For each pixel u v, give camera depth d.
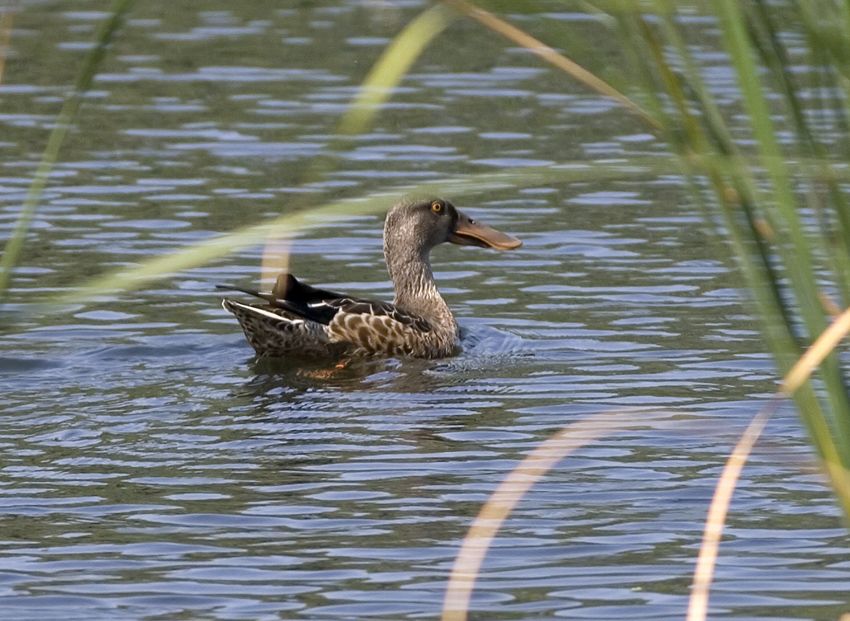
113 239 20.97
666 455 12.62
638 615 9.00
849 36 4.32
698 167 4.55
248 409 14.34
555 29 4.32
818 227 4.89
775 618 8.94
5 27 5.15
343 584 9.62
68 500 11.45
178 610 9.14
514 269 20.45
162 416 14.01
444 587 9.55
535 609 9.13
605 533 10.63
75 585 9.59
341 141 4.54
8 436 13.25
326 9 37.41
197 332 17.47
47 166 4.30
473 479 11.99
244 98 29.53
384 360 16.84
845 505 4.92
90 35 33.94
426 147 26.19
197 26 35.47
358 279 20.17
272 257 5.09
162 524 10.89
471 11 4.20
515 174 4.48
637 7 4.26
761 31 4.51
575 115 28.62
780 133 17.34
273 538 10.58
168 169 24.88
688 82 4.52
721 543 10.39
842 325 4.47
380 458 12.62
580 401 14.55
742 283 5.34
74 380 15.30
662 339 17.02
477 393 15.02
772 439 12.92
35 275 19.20
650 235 21.86
